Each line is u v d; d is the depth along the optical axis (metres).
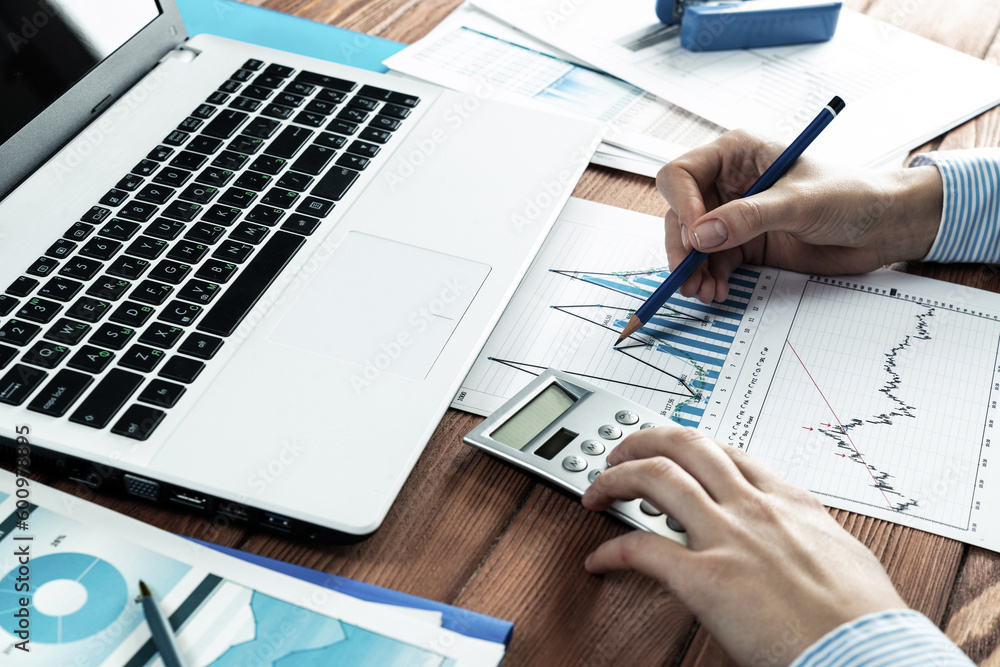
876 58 0.85
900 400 0.52
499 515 0.47
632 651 0.41
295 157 0.63
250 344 0.50
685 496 0.42
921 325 0.58
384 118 0.66
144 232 0.56
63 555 0.42
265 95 0.68
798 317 0.58
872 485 0.48
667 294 0.57
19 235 0.55
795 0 0.85
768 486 0.44
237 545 0.45
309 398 0.47
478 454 0.50
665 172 0.63
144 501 0.47
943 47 0.87
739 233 0.56
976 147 0.74
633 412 0.50
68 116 0.63
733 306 0.59
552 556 0.45
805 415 0.52
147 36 0.70
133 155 0.62
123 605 0.40
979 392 0.53
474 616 0.41
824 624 0.38
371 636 0.39
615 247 0.64
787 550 0.40
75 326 0.50
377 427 0.46
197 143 0.63
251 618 0.40
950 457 0.49
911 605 0.43
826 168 0.61
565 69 0.83
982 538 0.46
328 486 0.44
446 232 0.58
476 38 0.87
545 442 0.49
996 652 0.41
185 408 0.46
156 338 0.50
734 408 0.52
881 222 0.60
